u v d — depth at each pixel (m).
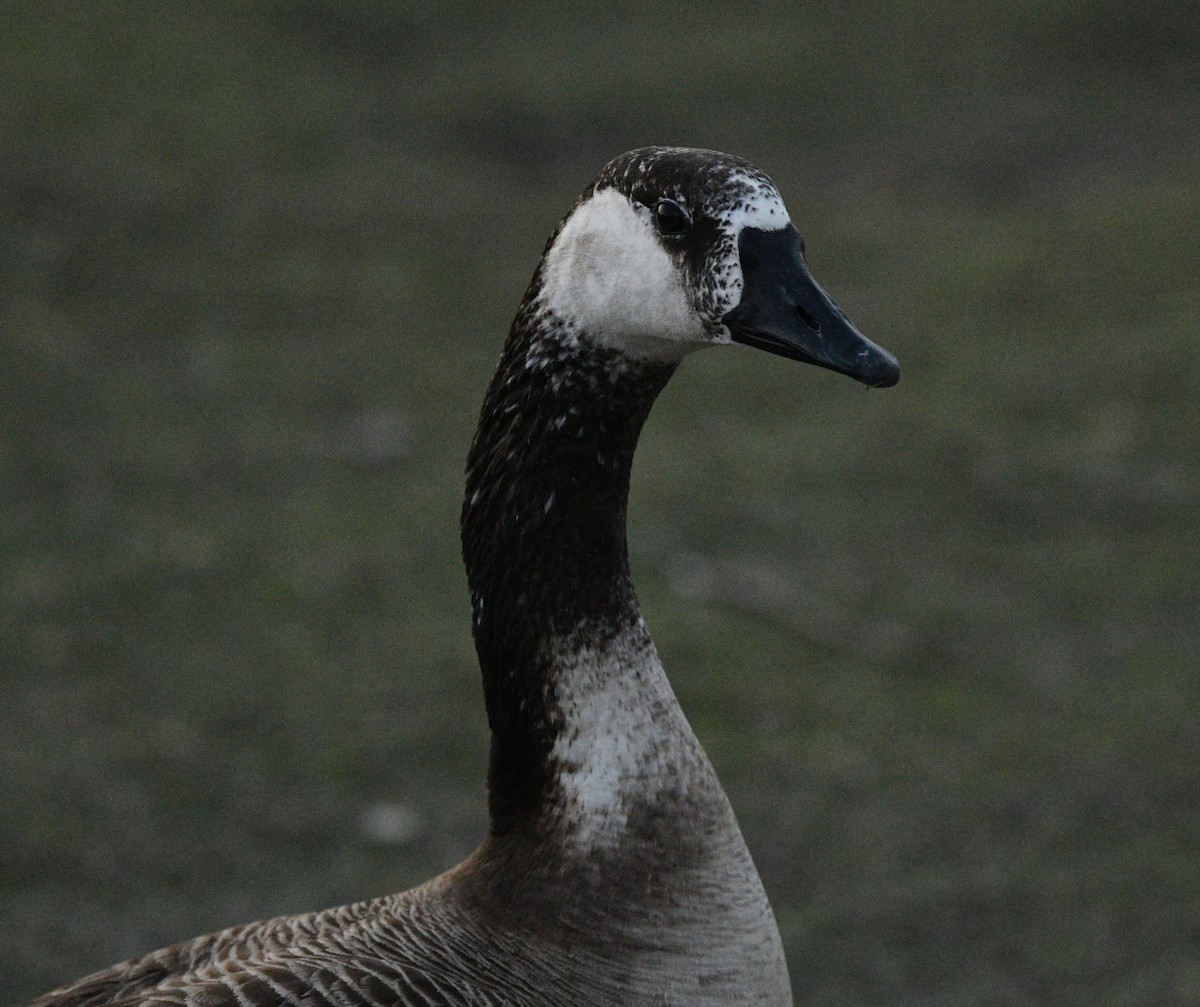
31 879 9.24
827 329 4.41
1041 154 22.50
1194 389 15.77
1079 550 13.36
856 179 22.28
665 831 4.64
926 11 26.09
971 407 15.88
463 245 20.11
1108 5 25.56
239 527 13.64
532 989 4.54
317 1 26.91
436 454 15.14
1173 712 11.12
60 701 11.02
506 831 4.85
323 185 21.39
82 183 20.38
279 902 9.14
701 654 11.77
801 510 14.03
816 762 10.56
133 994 4.73
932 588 12.84
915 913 9.14
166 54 24.34
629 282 4.60
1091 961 8.77
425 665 11.64
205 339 17.42
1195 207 20.25
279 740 10.69
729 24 26.27
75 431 15.27
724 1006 4.62
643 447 15.31
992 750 10.72
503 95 24.31
